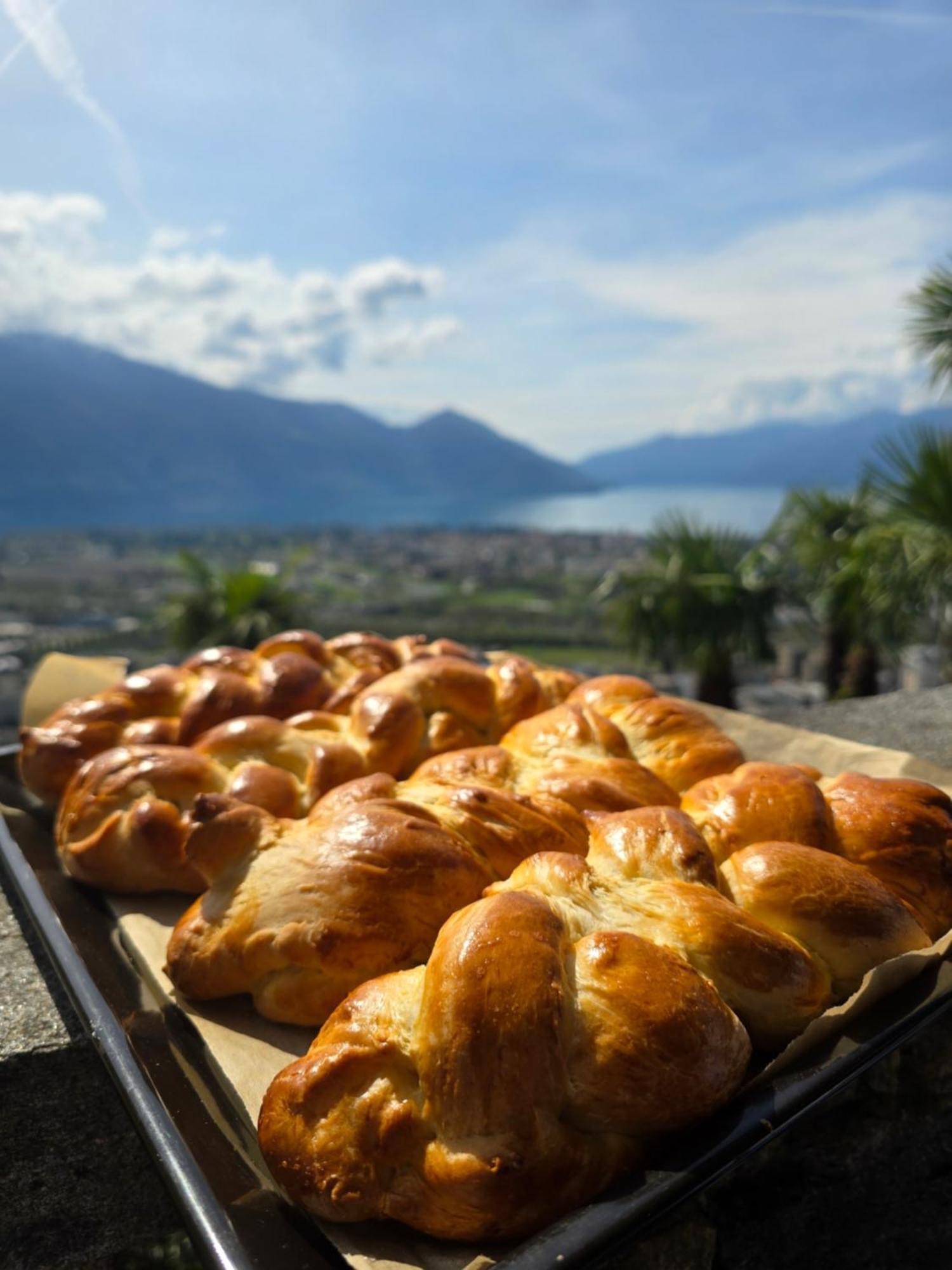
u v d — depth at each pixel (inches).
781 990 9.8
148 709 18.6
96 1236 11.1
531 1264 6.8
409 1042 8.7
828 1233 9.8
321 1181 8.1
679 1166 7.8
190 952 11.2
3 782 19.1
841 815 12.7
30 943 13.8
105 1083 11.3
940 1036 10.9
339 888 10.9
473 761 14.6
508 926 8.8
